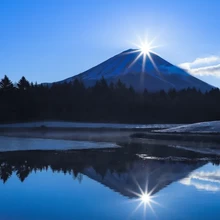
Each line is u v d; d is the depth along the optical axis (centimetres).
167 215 881
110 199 1050
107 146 2969
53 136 4606
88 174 1502
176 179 1371
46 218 866
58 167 1705
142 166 1748
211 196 1075
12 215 892
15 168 1680
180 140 3591
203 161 1952
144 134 4169
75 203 1005
